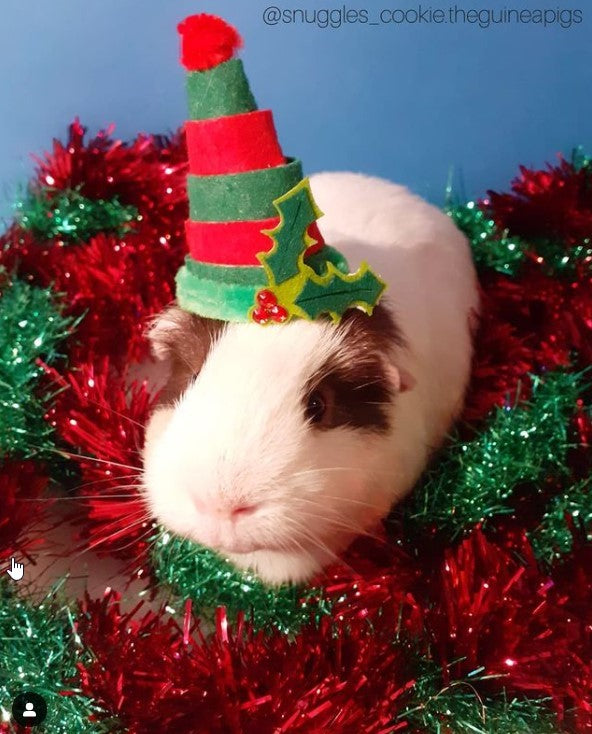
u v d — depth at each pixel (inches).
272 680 7.9
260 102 14.7
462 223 13.4
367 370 9.0
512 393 10.8
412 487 10.3
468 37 14.5
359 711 7.7
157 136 14.1
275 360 8.6
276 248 8.0
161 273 11.7
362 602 9.1
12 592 9.2
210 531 8.3
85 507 10.7
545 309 12.0
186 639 8.4
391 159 15.2
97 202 12.9
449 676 8.3
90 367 10.4
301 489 8.4
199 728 7.5
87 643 8.4
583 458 10.2
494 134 15.2
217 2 14.1
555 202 12.9
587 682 8.2
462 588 8.5
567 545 9.3
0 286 11.2
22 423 10.2
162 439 8.9
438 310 11.1
